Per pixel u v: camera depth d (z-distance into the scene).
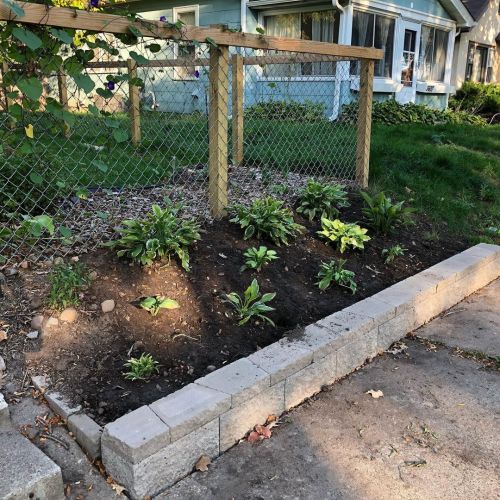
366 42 11.43
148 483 1.96
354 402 2.63
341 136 6.09
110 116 3.14
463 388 2.78
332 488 2.06
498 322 3.58
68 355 2.48
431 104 14.34
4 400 2.19
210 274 3.18
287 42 3.94
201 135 5.61
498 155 7.62
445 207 5.30
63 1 5.34
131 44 3.04
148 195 4.48
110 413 2.19
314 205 4.32
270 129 6.50
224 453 2.25
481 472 2.16
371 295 3.45
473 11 15.41
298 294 3.27
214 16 11.94
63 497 1.92
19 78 2.69
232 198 4.42
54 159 3.74
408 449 2.29
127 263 3.08
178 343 2.66
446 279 3.67
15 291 2.78
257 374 2.38
